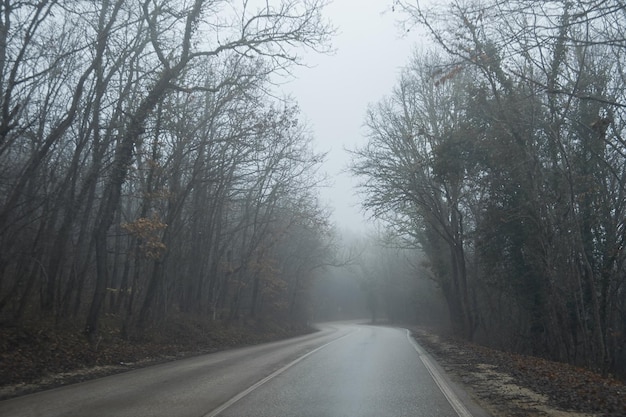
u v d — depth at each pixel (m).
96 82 20.78
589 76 20.16
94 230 22.84
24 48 16.36
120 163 21.08
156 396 11.59
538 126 22.20
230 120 26.70
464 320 37.19
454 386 13.55
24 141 19.28
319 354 23.33
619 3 11.09
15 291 18.95
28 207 19.23
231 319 39.84
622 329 28.80
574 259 23.41
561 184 23.73
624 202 24.22
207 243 37.81
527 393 12.45
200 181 26.52
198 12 21.02
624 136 22.69
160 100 22.06
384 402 11.06
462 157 28.84
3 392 11.98
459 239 35.28
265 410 10.09
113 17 18.61
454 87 29.31
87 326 20.53
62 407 10.23
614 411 10.42
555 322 25.38
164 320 28.94
